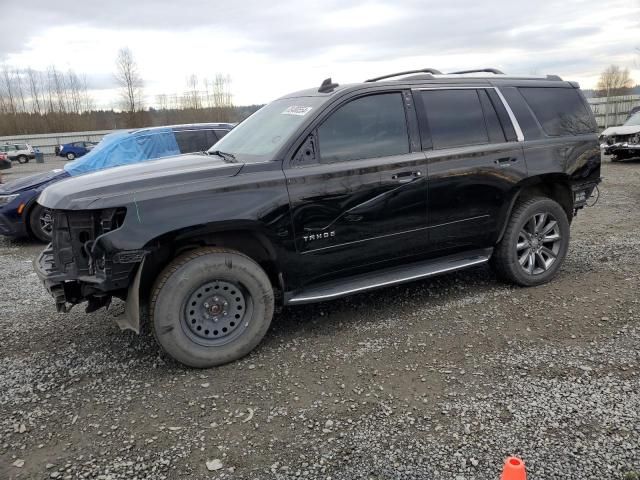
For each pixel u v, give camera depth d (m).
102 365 3.79
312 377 3.46
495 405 3.02
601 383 3.19
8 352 4.08
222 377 3.52
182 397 3.28
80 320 4.70
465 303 4.63
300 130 3.83
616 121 28.20
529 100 4.90
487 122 4.61
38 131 69.31
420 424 2.88
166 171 3.64
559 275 5.27
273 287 4.21
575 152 5.00
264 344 4.00
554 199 5.22
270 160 3.73
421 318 4.35
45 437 2.91
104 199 3.29
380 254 4.17
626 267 5.40
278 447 2.73
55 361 3.89
